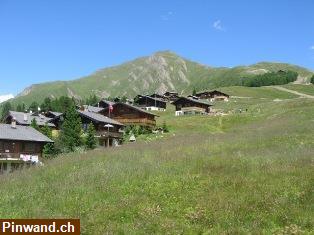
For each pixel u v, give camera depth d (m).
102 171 29.03
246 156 33.06
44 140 69.44
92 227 18.20
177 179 25.77
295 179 23.47
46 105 189.75
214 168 28.39
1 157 64.12
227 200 20.48
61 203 21.77
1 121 105.88
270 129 60.78
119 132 91.25
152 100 150.62
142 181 25.78
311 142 42.25
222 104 154.75
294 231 16.58
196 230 17.52
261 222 17.86
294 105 106.81
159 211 19.98
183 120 109.00
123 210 20.28
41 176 30.62
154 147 46.19
